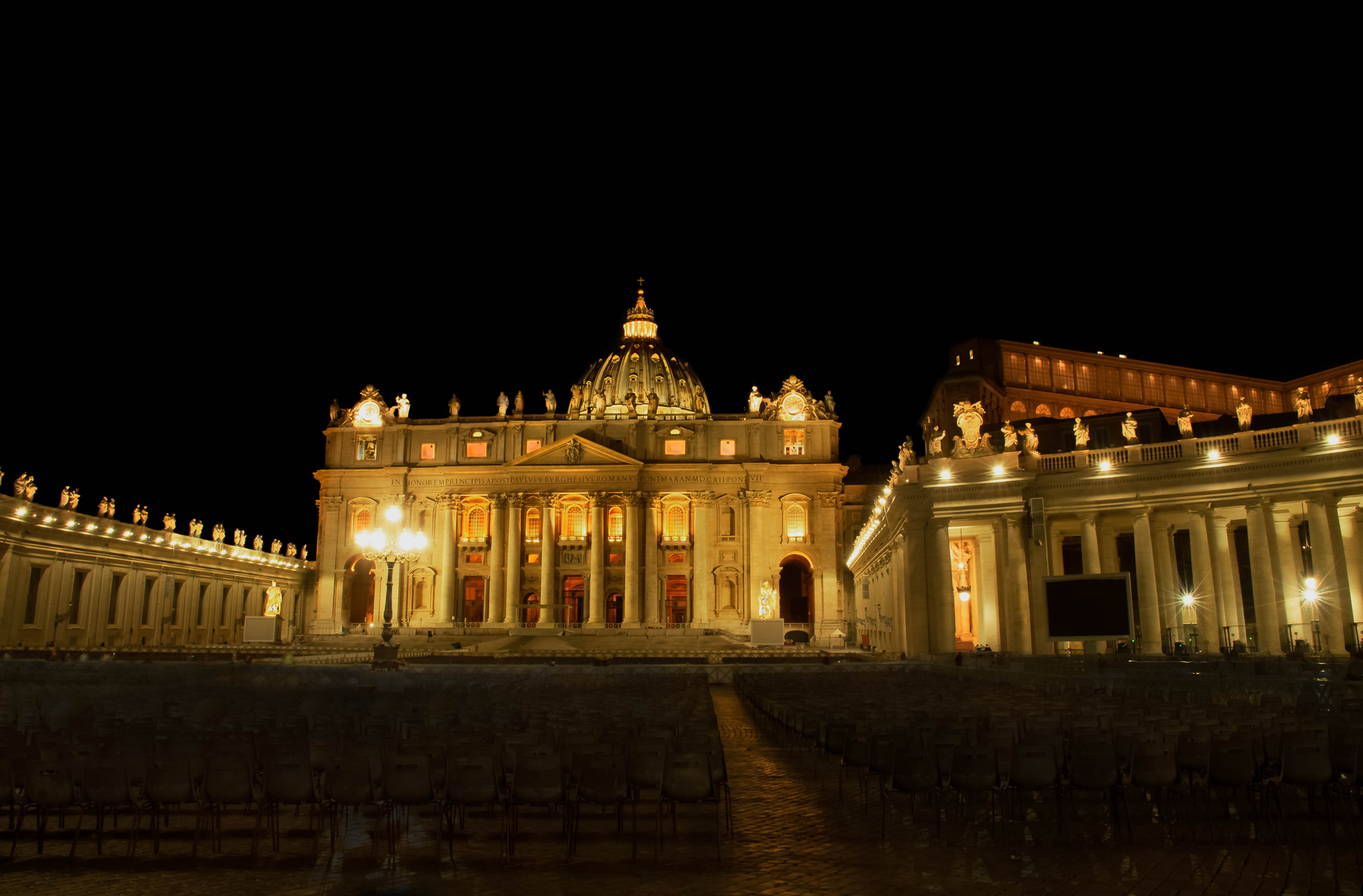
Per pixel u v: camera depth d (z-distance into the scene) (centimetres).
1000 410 7956
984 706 2259
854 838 1410
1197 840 1373
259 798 1322
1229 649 4438
